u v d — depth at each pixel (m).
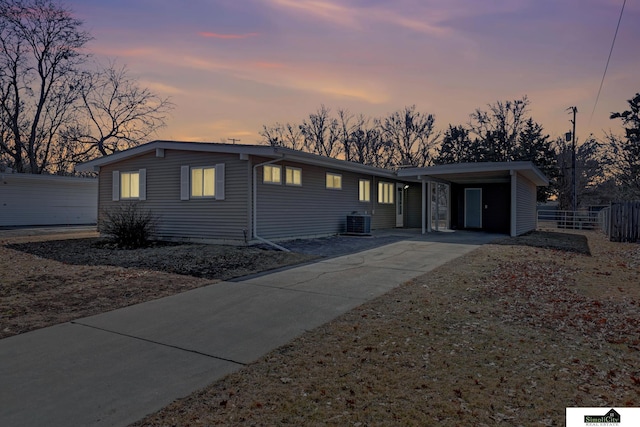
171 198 13.27
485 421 2.74
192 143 12.41
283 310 5.58
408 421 2.74
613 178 32.72
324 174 15.05
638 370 3.56
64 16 27.91
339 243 12.72
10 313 5.51
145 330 4.84
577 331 4.59
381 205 19.31
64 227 20.62
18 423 2.77
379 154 41.31
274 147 11.05
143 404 3.04
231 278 7.70
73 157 30.44
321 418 2.79
